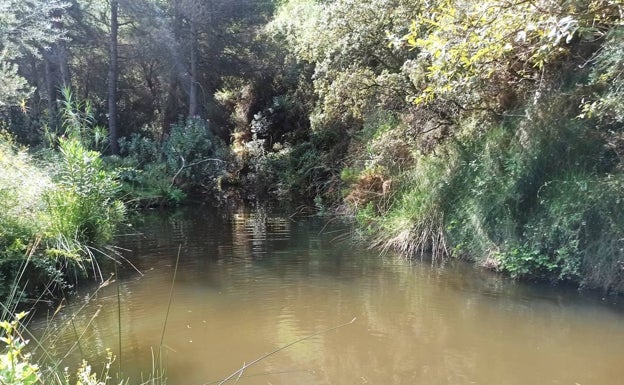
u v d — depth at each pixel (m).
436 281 5.84
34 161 7.52
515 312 4.75
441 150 7.79
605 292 5.28
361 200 9.23
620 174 5.44
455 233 7.02
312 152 14.36
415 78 7.64
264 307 5.00
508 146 6.78
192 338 4.24
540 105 6.46
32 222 5.30
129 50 18.75
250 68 18.91
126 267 6.58
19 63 15.88
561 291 5.38
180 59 17.78
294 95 17.92
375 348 4.01
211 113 19.62
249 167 17.39
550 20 2.97
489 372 3.54
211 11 17.44
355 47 9.65
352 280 5.91
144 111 19.92
